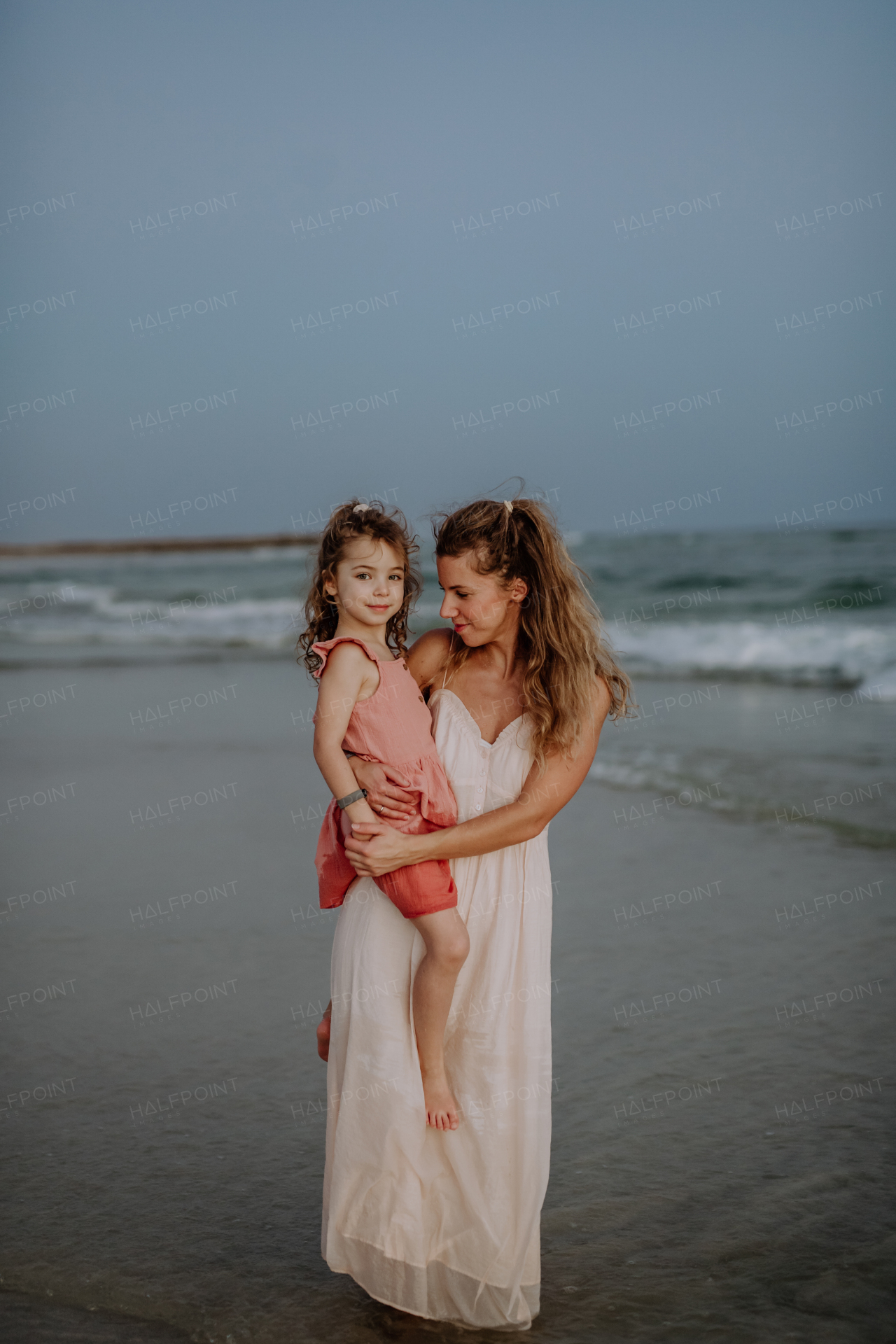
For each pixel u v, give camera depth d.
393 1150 2.40
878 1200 2.92
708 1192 2.99
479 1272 2.44
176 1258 2.70
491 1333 2.44
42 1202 2.95
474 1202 2.43
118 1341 2.38
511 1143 2.45
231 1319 2.46
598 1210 2.93
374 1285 2.47
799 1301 2.50
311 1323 2.46
